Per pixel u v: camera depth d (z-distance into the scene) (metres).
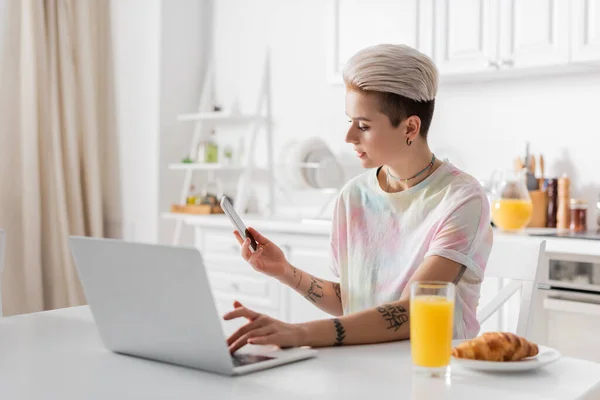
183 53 4.13
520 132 3.17
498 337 1.07
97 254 1.09
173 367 1.08
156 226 4.02
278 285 3.31
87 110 3.98
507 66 2.86
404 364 1.09
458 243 1.35
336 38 3.35
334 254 1.63
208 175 4.25
